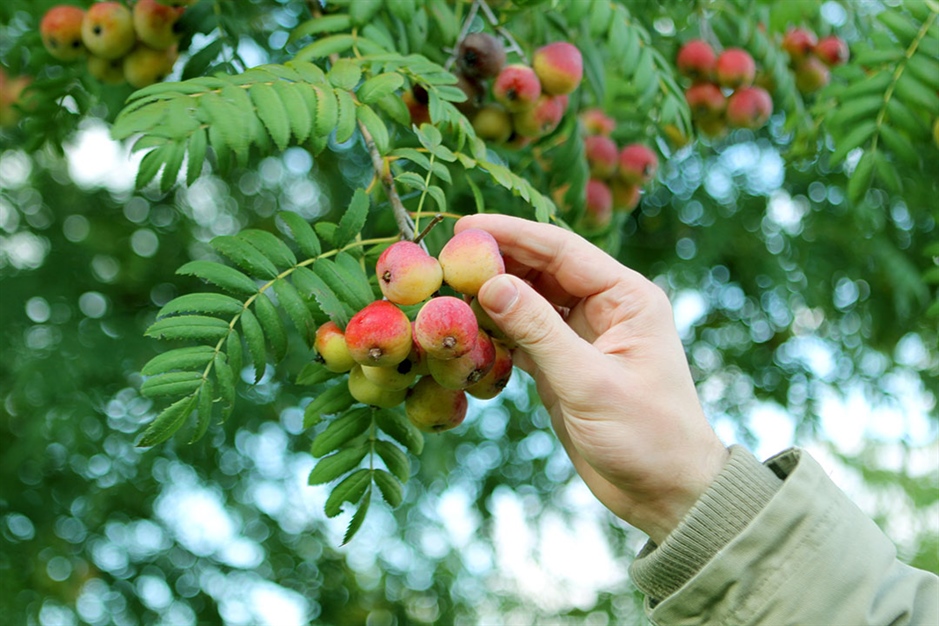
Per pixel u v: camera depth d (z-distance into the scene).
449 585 2.05
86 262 1.56
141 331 1.54
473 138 0.77
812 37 1.05
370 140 0.75
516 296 0.69
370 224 1.03
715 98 1.01
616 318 0.75
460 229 0.76
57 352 1.44
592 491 0.77
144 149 0.65
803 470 0.68
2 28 1.05
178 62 0.91
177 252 1.61
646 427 0.71
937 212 1.20
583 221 0.99
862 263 1.57
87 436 1.47
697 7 1.02
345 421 0.74
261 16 1.04
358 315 0.67
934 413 1.72
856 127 0.87
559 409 0.81
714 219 1.59
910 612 0.66
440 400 0.72
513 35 0.94
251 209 1.61
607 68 1.06
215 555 1.74
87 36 0.87
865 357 1.67
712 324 1.69
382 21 0.82
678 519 0.72
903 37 0.87
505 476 1.76
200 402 0.67
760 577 0.67
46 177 1.54
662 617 0.69
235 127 0.66
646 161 1.00
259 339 0.68
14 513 1.61
